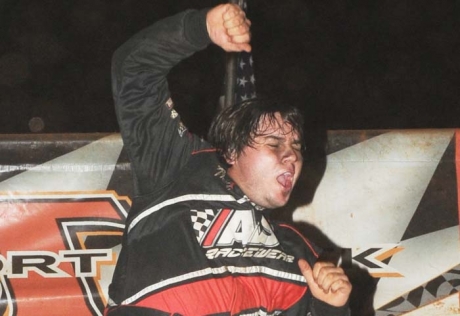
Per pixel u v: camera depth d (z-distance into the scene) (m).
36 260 4.00
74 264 4.02
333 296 3.06
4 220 4.00
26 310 3.98
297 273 3.11
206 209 3.04
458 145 4.20
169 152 3.12
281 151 3.09
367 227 4.16
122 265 3.06
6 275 3.98
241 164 3.10
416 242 4.18
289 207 4.14
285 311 3.09
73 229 4.03
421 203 4.18
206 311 2.92
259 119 3.10
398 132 4.20
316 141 4.18
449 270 4.17
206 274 2.94
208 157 3.16
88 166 4.05
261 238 3.08
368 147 4.19
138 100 3.04
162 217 3.03
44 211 4.02
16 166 4.02
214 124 3.19
